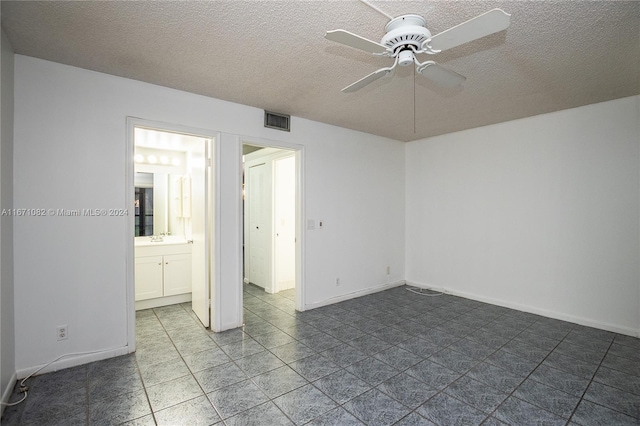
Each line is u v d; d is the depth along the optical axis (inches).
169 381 90.4
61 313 95.7
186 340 118.3
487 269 165.0
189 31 77.4
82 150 98.3
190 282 168.7
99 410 77.5
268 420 74.3
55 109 94.0
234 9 68.7
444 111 140.2
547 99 125.3
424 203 193.6
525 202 151.1
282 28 76.2
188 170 177.2
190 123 117.6
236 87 112.7
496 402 81.0
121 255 105.1
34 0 65.1
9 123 84.1
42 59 91.8
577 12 69.5
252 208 208.5
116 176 103.8
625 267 124.7
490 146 163.3
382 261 189.5
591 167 132.3
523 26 75.0
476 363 101.0
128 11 69.3
